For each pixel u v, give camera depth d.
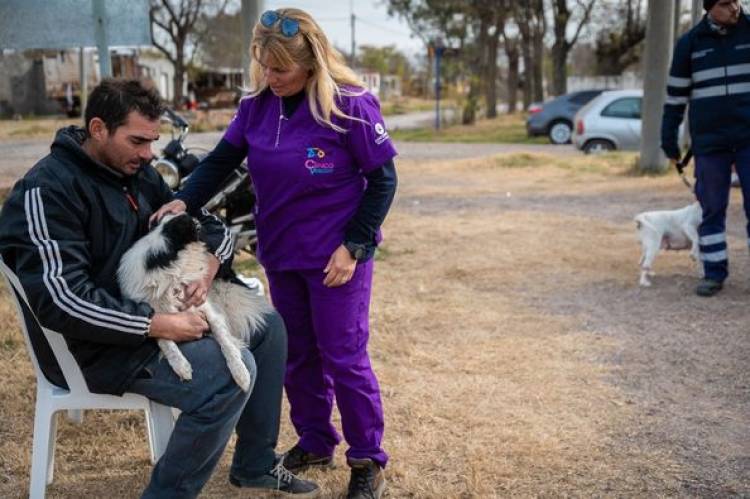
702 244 5.70
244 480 3.11
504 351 4.70
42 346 2.79
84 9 6.52
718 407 3.88
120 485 3.23
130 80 2.66
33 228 2.46
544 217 9.10
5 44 6.49
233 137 3.07
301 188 2.85
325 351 2.99
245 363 2.69
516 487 3.19
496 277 6.41
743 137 5.28
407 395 4.08
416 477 3.26
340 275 2.83
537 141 23.31
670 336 4.88
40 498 2.92
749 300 5.50
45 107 38.06
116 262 2.68
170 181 5.41
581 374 4.34
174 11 42.59
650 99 12.36
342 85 2.80
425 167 15.27
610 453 3.45
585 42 45.22
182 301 2.62
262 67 2.79
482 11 34.25
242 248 6.14
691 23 14.56
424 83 76.19
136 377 2.61
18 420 3.79
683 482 3.20
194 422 2.58
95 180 2.62
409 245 7.71
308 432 3.31
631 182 11.73
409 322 5.26
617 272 6.47
